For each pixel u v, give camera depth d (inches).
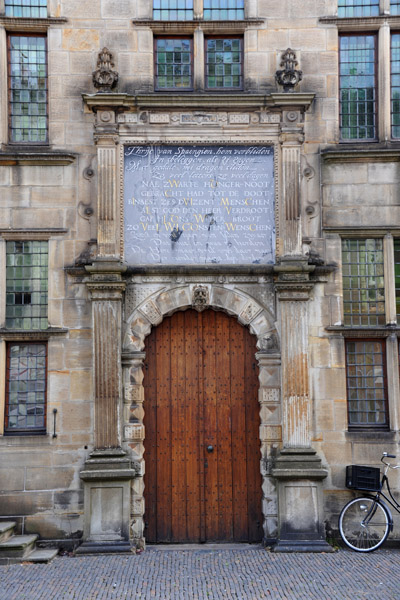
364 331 412.5
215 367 418.6
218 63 434.9
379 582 329.7
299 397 402.6
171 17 431.8
